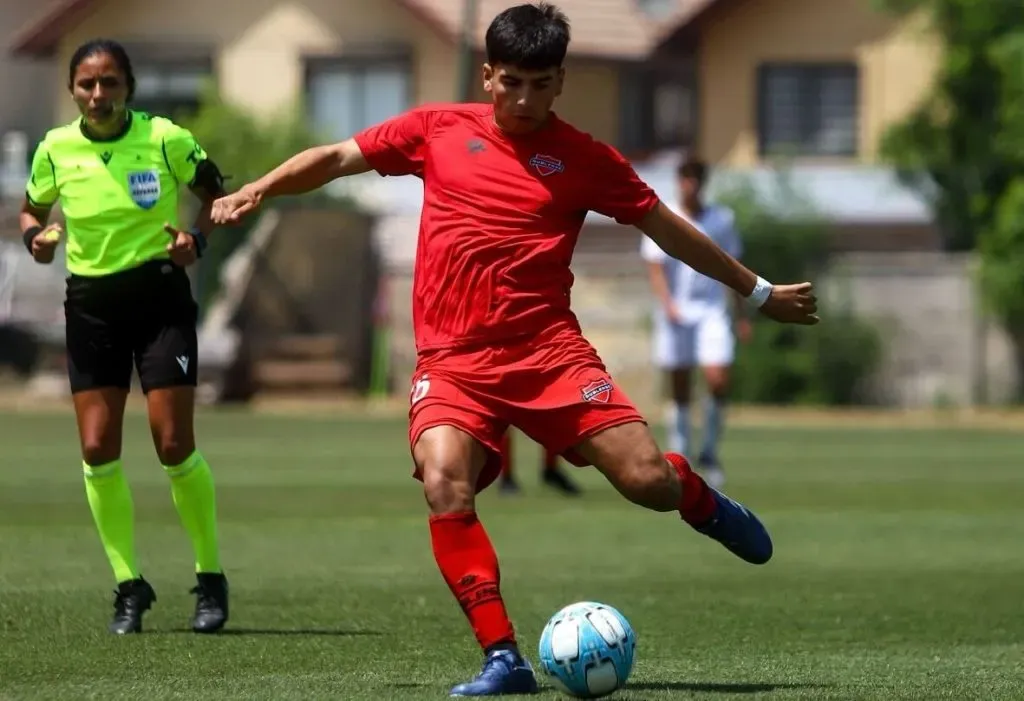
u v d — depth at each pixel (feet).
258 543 138.62
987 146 403.34
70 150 90.48
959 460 237.45
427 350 73.56
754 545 80.02
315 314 376.07
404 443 256.93
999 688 75.31
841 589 113.70
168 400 90.27
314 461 224.53
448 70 442.50
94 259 90.07
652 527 154.10
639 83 465.88
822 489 193.98
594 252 422.00
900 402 359.46
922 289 358.43
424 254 73.97
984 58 402.93
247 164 396.57
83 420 90.68
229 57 452.76
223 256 385.70
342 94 449.89
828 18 432.66
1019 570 125.29
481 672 71.05
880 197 425.28
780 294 77.20
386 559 128.06
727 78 435.94
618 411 72.79
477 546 71.15
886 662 83.61
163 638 88.74
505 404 72.74
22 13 554.87
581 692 68.54
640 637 91.71
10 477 195.62
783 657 84.99
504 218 72.84
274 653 84.02
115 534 91.45
